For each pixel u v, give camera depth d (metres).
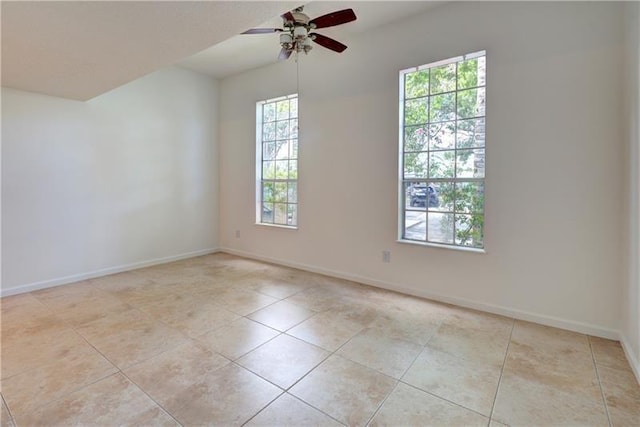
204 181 5.45
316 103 4.24
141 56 2.61
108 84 3.32
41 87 3.43
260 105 5.06
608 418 1.70
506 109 2.89
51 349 2.37
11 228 3.54
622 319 2.44
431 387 1.96
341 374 2.08
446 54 3.19
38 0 1.79
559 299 2.74
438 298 3.36
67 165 3.94
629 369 2.13
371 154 3.77
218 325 2.79
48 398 1.83
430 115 3.42
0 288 3.48
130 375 2.06
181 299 3.41
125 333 2.63
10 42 2.34
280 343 2.48
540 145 2.75
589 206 2.58
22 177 3.60
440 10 3.21
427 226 3.49
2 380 1.99
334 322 2.85
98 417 1.69
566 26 2.61
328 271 4.27
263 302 3.32
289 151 4.76
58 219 3.88
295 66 4.45
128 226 4.53
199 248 5.44
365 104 3.79
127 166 4.50
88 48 2.46
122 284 3.91
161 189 4.89
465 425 1.66
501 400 1.84
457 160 3.27
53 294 3.55
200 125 5.34
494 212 3.00
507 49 2.87
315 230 4.38
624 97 2.38
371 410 1.76
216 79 5.51
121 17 2.01
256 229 5.15
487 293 3.08
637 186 2.09
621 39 2.40
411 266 3.54
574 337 2.57
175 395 1.87
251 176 5.17
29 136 3.63
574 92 2.60
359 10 3.28
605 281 2.54
